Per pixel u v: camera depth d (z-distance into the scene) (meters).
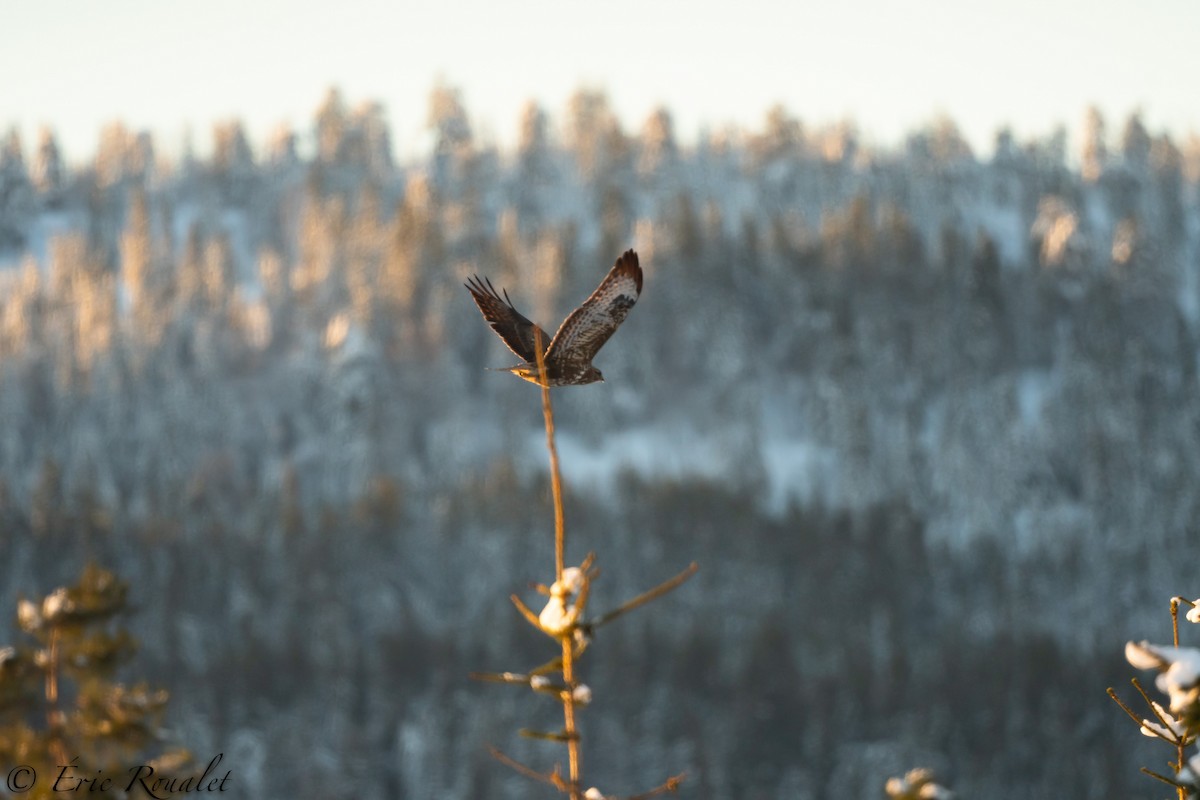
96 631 13.42
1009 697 113.62
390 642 117.44
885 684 114.88
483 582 144.88
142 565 138.00
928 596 148.62
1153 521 167.12
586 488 162.38
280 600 132.62
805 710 111.50
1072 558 158.62
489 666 114.62
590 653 113.50
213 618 129.88
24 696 12.82
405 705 109.19
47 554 138.12
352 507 157.25
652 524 150.62
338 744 104.50
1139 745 106.56
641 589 141.00
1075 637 146.50
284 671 112.44
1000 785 105.50
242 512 169.25
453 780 99.00
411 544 148.62
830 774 107.44
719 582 143.88
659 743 100.56
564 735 5.63
